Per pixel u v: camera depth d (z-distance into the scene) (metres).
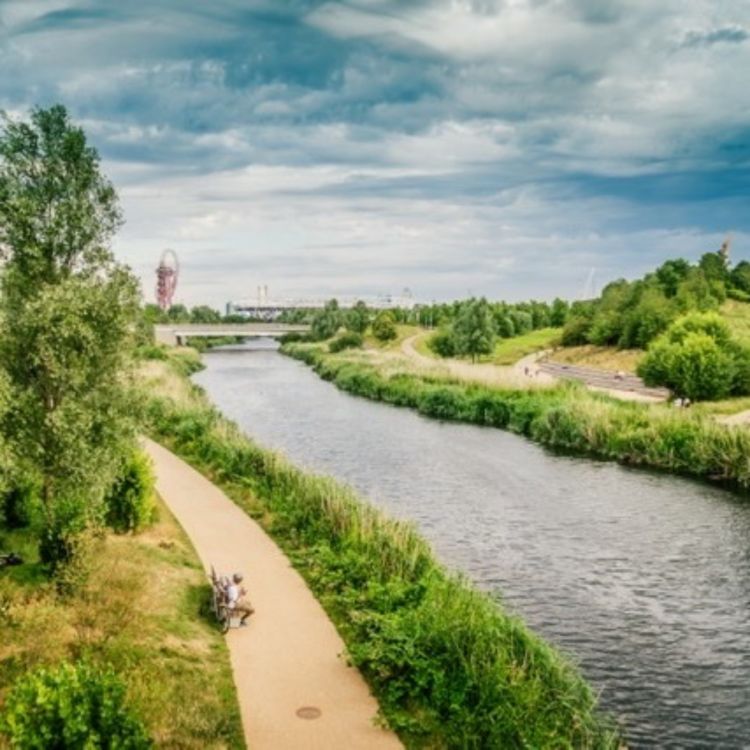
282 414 56.00
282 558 21.67
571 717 13.60
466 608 16.19
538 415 47.91
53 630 14.65
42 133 18.83
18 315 18.56
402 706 13.60
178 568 20.02
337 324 140.62
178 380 58.50
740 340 54.62
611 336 88.19
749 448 34.31
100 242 19.78
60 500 18.23
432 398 56.91
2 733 9.91
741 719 14.98
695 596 21.33
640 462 38.97
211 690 13.85
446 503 31.22
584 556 24.62
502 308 133.75
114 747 9.44
